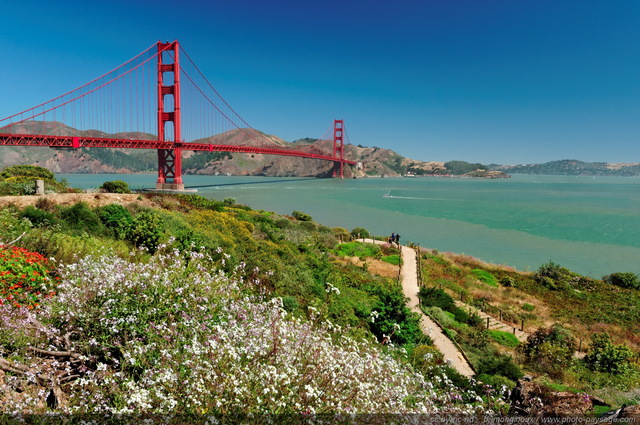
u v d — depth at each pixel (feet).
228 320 19.04
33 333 16.72
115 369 16.21
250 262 54.13
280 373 14.98
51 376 14.55
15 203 56.49
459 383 30.99
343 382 15.98
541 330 63.26
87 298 18.74
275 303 21.24
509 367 41.57
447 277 103.45
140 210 66.80
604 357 54.24
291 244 94.48
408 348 45.09
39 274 24.02
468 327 65.00
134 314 17.90
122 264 22.57
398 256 114.32
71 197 68.49
